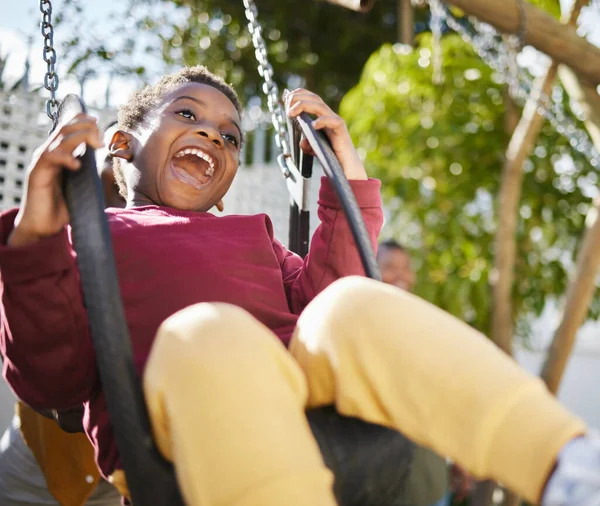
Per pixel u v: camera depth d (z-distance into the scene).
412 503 2.13
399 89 4.44
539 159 4.51
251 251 1.41
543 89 3.35
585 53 3.03
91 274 0.94
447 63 4.41
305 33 7.47
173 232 1.38
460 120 4.36
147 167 1.50
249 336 0.86
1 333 1.11
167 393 0.84
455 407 0.84
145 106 1.56
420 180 4.38
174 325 0.89
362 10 2.56
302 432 0.82
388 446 0.98
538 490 0.78
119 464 1.07
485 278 4.30
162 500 0.89
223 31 6.54
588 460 0.74
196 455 0.79
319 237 1.46
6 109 3.37
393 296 0.94
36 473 2.02
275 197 4.43
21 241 1.05
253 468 0.77
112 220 1.38
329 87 7.58
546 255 4.61
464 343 0.88
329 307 0.96
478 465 0.82
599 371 6.71
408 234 4.45
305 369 0.98
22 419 1.94
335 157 1.26
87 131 1.02
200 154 1.49
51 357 1.10
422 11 7.41
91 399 1.17
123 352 0.91
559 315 3.27
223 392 0.81
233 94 1.72
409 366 0.88
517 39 2.93
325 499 0.79
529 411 0.81
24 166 3.38
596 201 3.29
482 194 4.57
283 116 1.73
